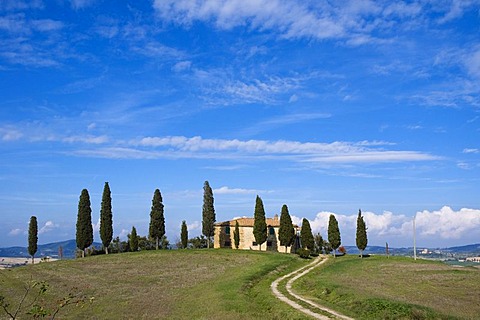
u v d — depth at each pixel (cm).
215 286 5556
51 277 7738
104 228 11419
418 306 3869
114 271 8300
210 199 12688
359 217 11700
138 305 4716
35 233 11750
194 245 14662
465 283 6184
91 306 4878
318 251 14100
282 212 11994
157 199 12112
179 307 4391
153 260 9688
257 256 9775
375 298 4297
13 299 5403
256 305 4431
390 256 11819
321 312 3994
